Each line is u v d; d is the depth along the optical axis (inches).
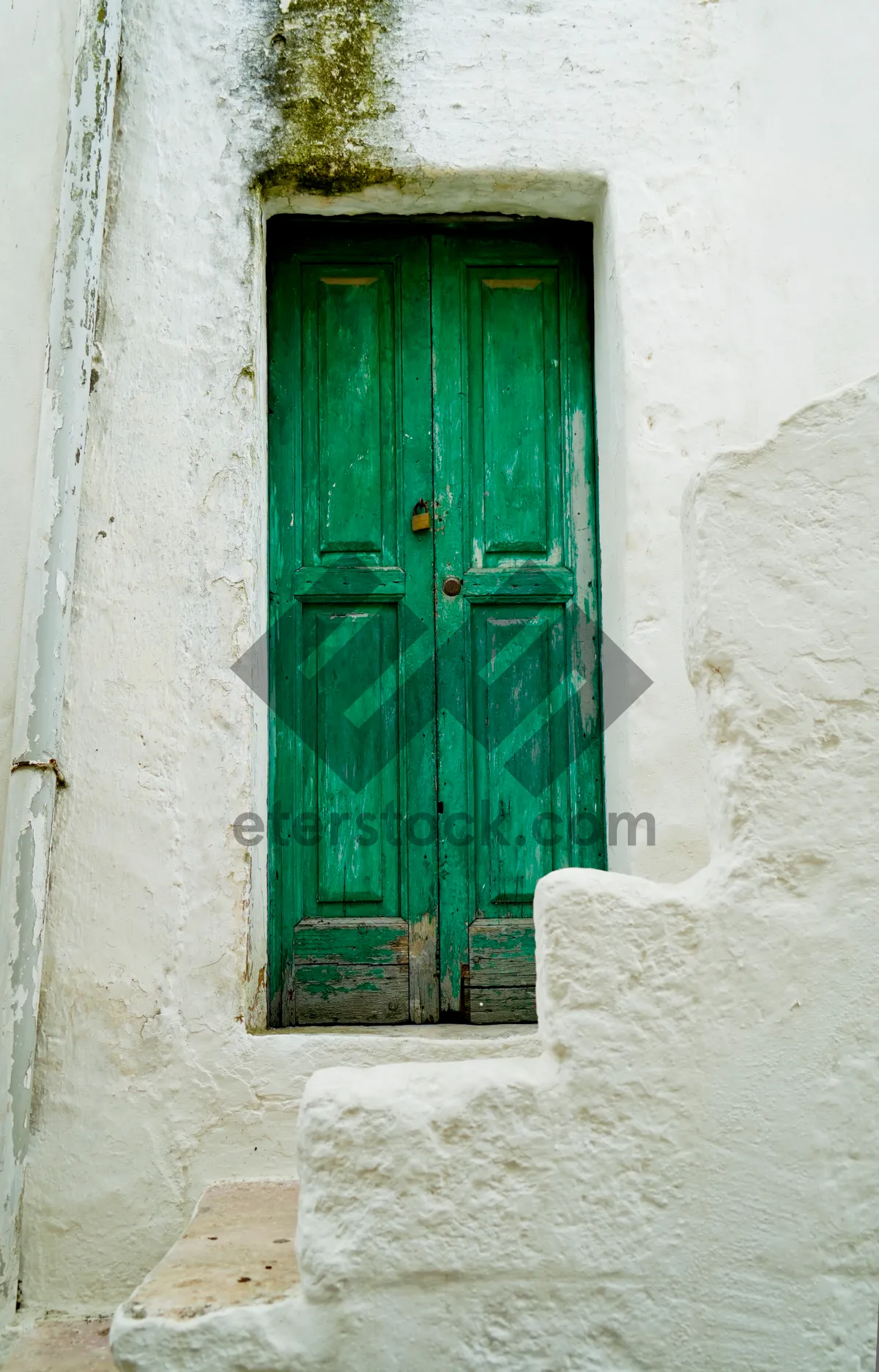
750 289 114.7
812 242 115.7
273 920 115.6
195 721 107.7
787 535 74.7
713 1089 71.3
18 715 103.3
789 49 117.7
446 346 122.7
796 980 72.0
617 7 117.0
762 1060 71.6
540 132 114.9
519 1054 103.4
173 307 112.3
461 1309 69.5
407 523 121.0
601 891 72.5
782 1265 70.2
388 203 118.7
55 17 109.9
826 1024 71.7
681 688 109.8
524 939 116.6
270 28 115.4
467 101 114.9
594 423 123.6
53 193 108.6
